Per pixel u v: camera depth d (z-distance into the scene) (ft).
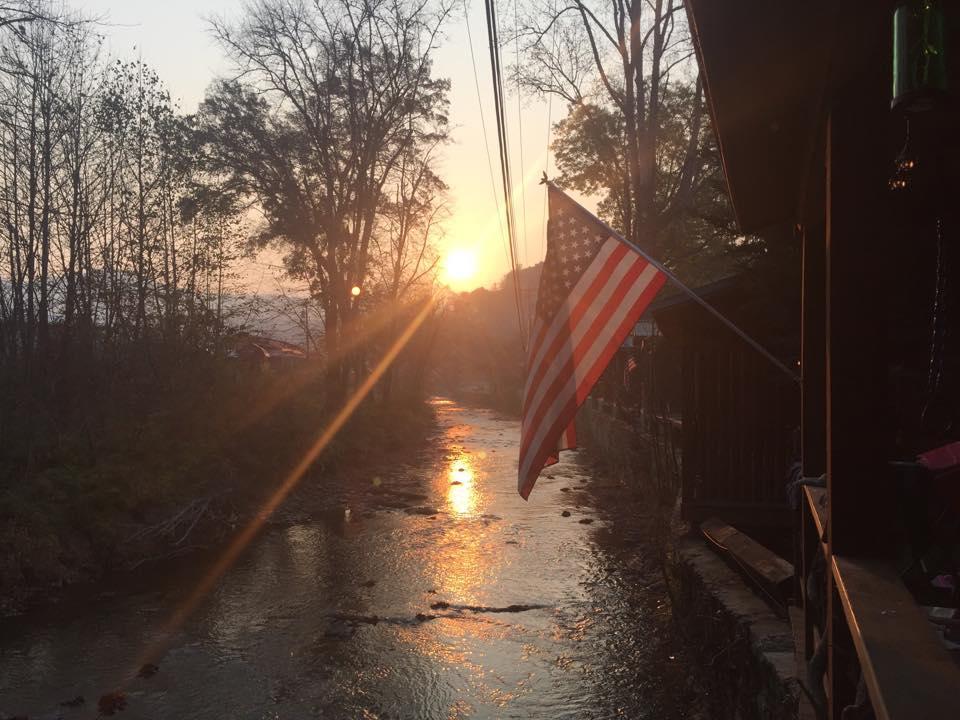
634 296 19.57
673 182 93.76
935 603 11.72
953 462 11.01
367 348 115.85
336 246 99.04
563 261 20.39
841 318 9.30
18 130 60.80
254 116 98.22
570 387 19.76
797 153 15.25
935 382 13.58
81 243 64.34
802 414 16.51
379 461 88.74
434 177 110.32
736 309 35.78
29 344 59.88
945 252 14.12
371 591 40.34
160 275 71.51
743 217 20.07
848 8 8.63
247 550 49.39
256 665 30.89
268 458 68.59
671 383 71.92
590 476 77.66
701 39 10.82
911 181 13.88
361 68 99.45
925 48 7.36
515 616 35.83
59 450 53.21
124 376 67.41
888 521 9.30
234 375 75.46
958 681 5.92
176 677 29.81
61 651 32.58
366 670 30.12
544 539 50.49
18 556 40.55
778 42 10.85
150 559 46.62
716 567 30.32
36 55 59.41
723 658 24.09
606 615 35.53
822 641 12.77
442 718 26.02
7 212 60.59
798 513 19.70
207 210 78.89
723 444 36.94
